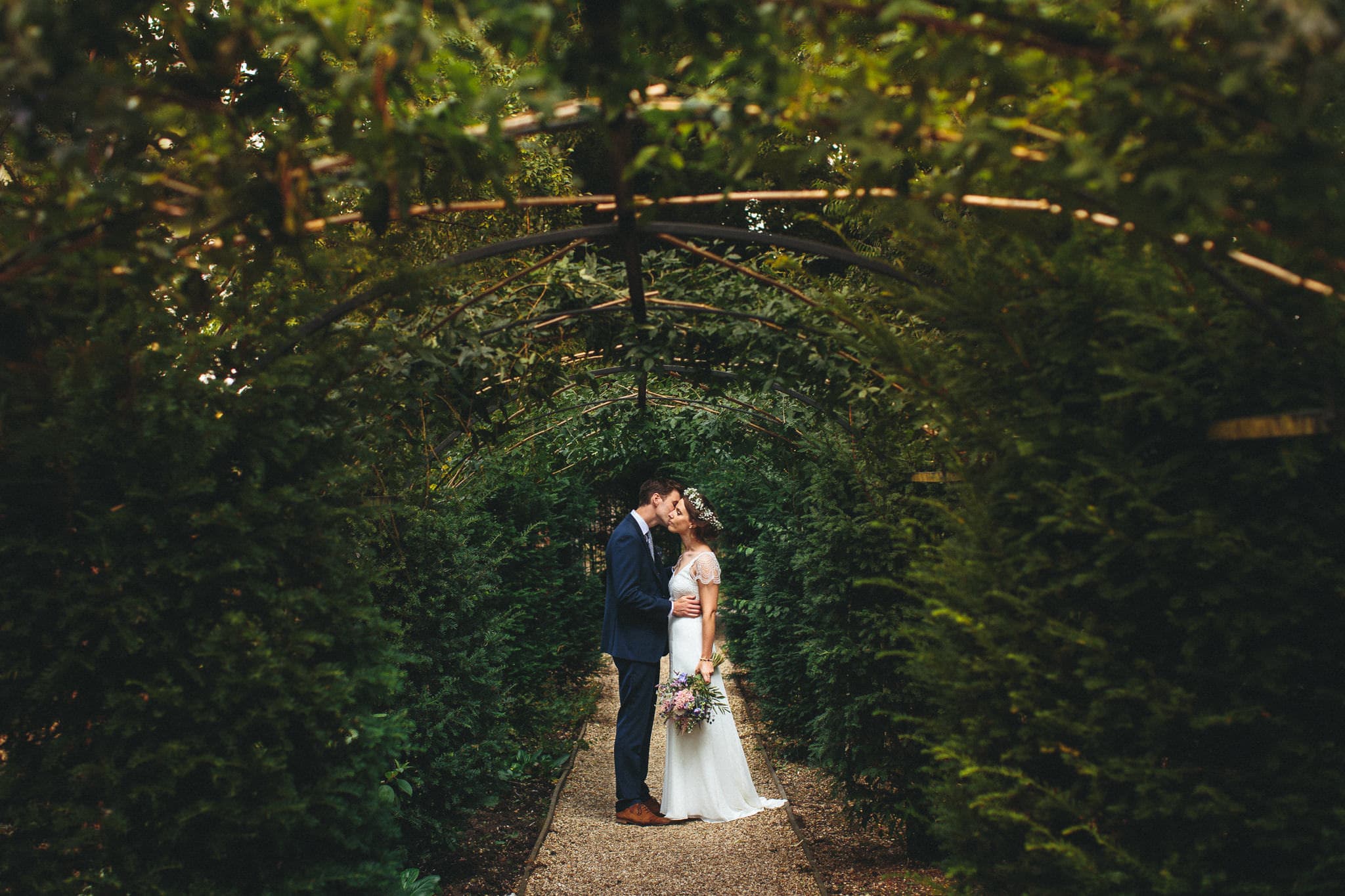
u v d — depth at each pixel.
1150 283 1.84
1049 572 2.09
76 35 1.62
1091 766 1.87
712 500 8.59
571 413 5.39
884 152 1.64
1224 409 1.82
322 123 2.04
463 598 4.38
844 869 4.31
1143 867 1.80
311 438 2.45
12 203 1.99
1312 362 1.70
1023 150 1.73
